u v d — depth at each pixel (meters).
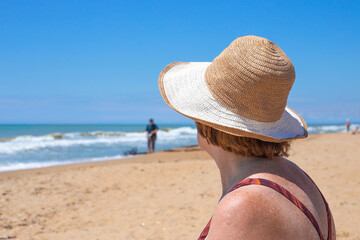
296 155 12.84
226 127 1.09
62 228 5.44
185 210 6.20
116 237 4.93
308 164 10.19
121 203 6.91
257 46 1.10
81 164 13.65
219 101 1.14
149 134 18.62
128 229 5.29
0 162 15.42
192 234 4.95
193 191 7.65
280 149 1.17
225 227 0.92
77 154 19.03
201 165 10.98
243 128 1.10
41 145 24.39
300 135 1.24
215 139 1.18
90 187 8.34
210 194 7.29
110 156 17.81
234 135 1.13
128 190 8.04
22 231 5.28
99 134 37.28
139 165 11.16
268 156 1.13
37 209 6.50
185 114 1.17
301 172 1.23
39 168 12.34
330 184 7.36
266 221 0.91
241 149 1.13
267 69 1.07
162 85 1.33
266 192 0.97
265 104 1.10
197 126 1.28
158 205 6.63
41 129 71.00
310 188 1.16
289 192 1.02
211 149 1.26
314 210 1.07
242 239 0.90
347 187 7.00
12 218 5.93
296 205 0.99
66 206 6.72
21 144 24.75
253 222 0.91
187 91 1.23
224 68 1.12
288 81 1.11
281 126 1.19
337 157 11.61
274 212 0.93
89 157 17.41
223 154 1.20
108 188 8.24
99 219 5.89
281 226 0.92
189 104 1.19
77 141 28.50
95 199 7.25
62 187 8.33
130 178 9.27
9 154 18.98
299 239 0.95
